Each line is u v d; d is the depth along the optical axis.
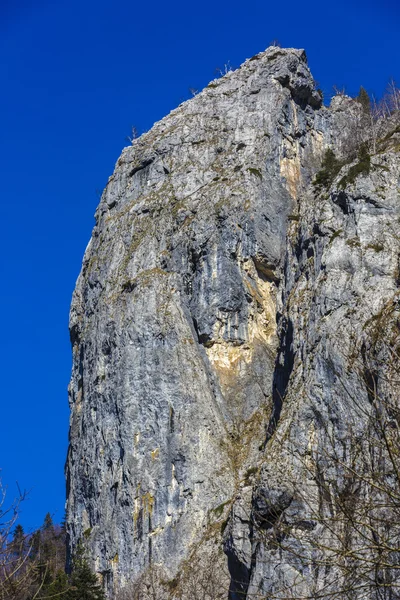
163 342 83.75
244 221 88.44
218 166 95.81
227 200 90.12
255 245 87.12
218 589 62.78
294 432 58.88
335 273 69.31
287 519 33.22
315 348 65.19
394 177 74.12
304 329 69.38
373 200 72.88
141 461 79.44
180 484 77.38
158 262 90.56
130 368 83.69
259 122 97.62
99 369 86.81
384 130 96.06
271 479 54.69
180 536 74.69
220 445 79.25
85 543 79.19
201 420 80.06
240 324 85.38
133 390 82.62
